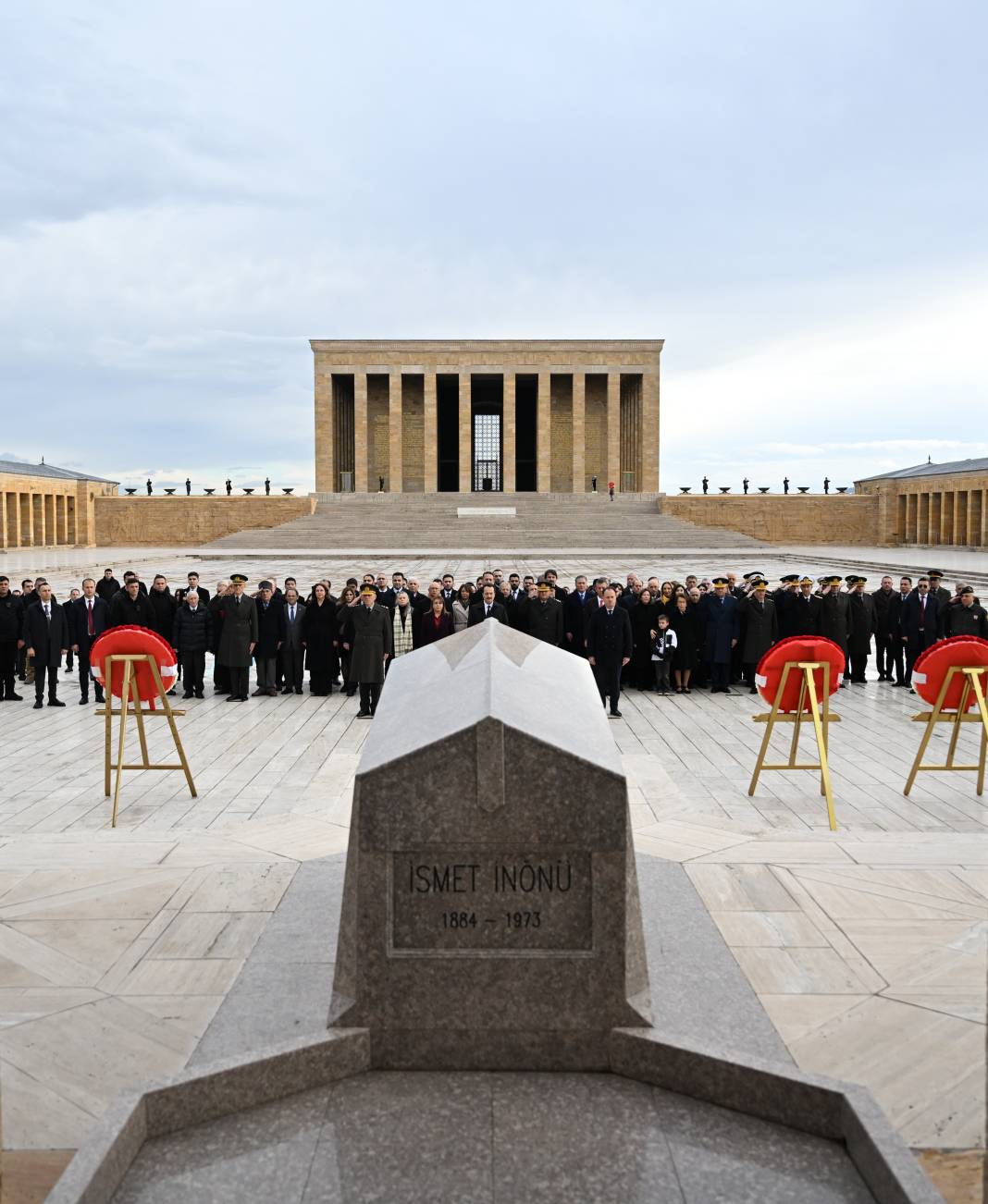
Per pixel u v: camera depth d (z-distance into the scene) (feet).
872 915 21.03
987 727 35.47
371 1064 14.44
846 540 234.38
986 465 196.65
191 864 24.75
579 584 60.13
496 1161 12.48
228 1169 12.47
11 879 23.63
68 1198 11.32
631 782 33.63
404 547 195.00
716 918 20.83
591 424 285.02
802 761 41.47
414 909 14.21
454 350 261.65
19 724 50.98
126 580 56.75
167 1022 16.57
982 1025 16.24
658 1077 14.11
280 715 52.90
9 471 201.26
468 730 13.80
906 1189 11.37
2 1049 15.83
